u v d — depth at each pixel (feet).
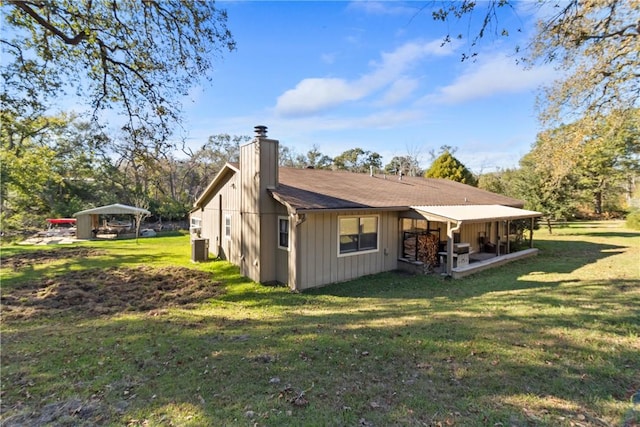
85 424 10.87
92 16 24.81
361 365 14.83
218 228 50.26
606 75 34.86
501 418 10.60
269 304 27.30
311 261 33.35
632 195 112.78
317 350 16.65
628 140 73.67
